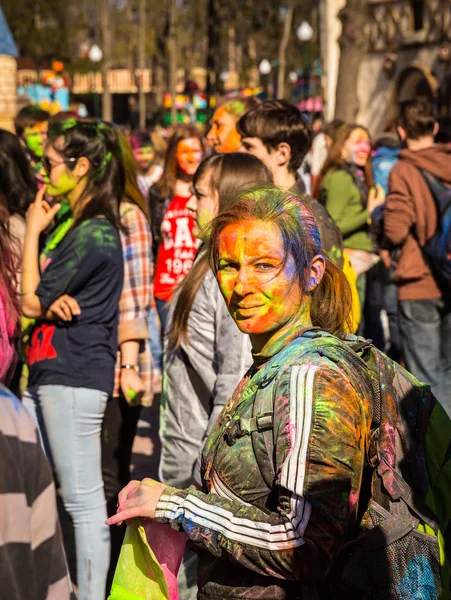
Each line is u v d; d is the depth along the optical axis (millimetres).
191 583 3803
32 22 39750
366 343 2309
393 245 6145
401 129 6332
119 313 4438
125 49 41906
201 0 37062
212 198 3482
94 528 4223
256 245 2205
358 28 14227
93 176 4230
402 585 2244
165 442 3664
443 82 18016
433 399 2402
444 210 5949
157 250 6801
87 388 4188
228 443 2188
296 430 2035
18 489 1884
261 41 37875
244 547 2080
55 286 4125
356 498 2076
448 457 2381
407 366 6262
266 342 2281
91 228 4184
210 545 2133
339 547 2027
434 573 2283
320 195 7320
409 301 6133
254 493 2133
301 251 2238
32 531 1941
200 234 2553
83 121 4270
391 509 2266
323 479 1999
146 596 2324
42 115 7027
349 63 14289
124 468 4586
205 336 3426
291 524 2020
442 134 8820
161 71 41906
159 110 34531
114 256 4211
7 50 14234
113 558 4410
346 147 7383
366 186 7547
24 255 4199
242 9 33344
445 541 2367
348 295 2355
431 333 6125
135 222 4465
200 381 3521
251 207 2236
